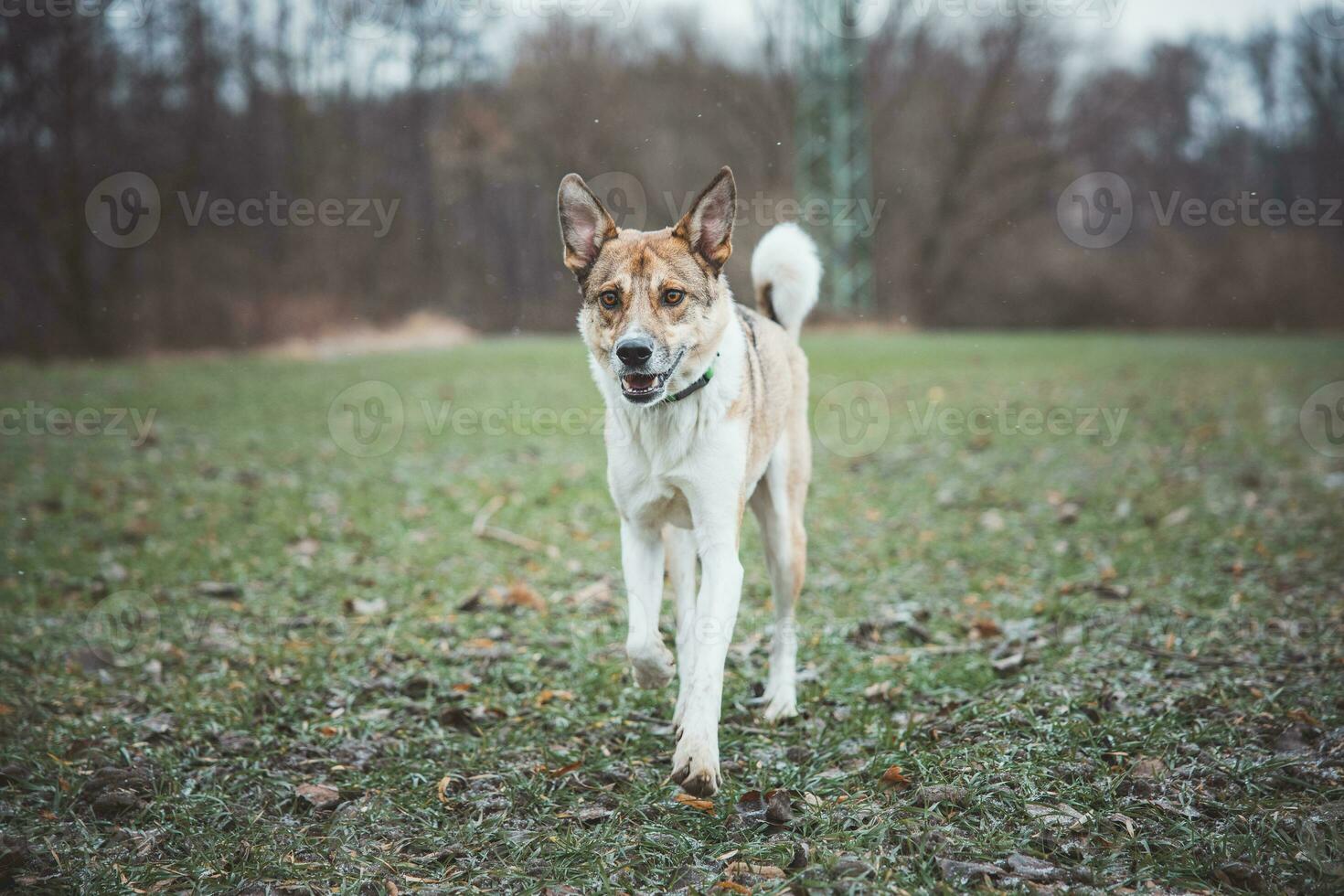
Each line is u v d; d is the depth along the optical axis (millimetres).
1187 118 36344
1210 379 15578
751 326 4402
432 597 5801
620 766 3586
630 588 3861
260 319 23359
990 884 2621
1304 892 2580
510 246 38438
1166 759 3320
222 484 8680
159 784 3477
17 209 21172
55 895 2785
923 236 39469
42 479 8734
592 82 34219
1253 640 4484
